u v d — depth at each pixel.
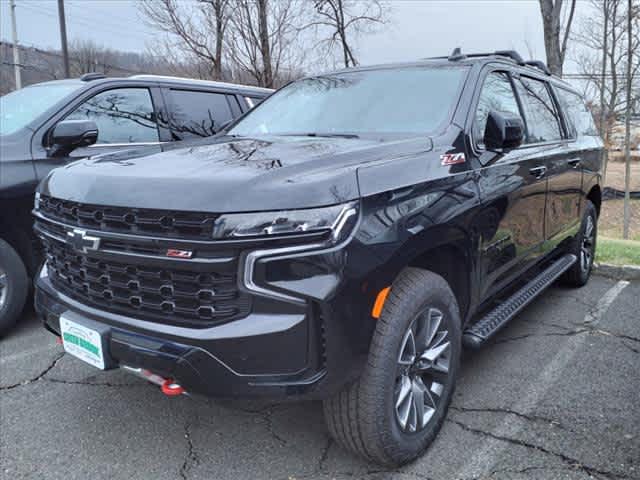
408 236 2.26
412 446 2.46
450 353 2.67
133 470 2.52
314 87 3.79
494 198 2.95
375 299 2.13
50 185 2.62
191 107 5.32
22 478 2.46
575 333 4.09
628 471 2.43
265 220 1.96
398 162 2.44
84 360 2.42
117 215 2.20
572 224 4.58
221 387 2.05
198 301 2.08
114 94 4.73
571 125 4.73
